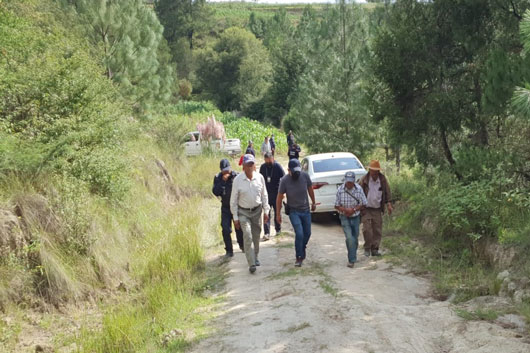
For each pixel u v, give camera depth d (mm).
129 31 21125
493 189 8281
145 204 10898
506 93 8000
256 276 7848
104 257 7871
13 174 7695
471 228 8289
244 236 7984
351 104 20953
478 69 10734
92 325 6309
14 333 5887
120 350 5395
